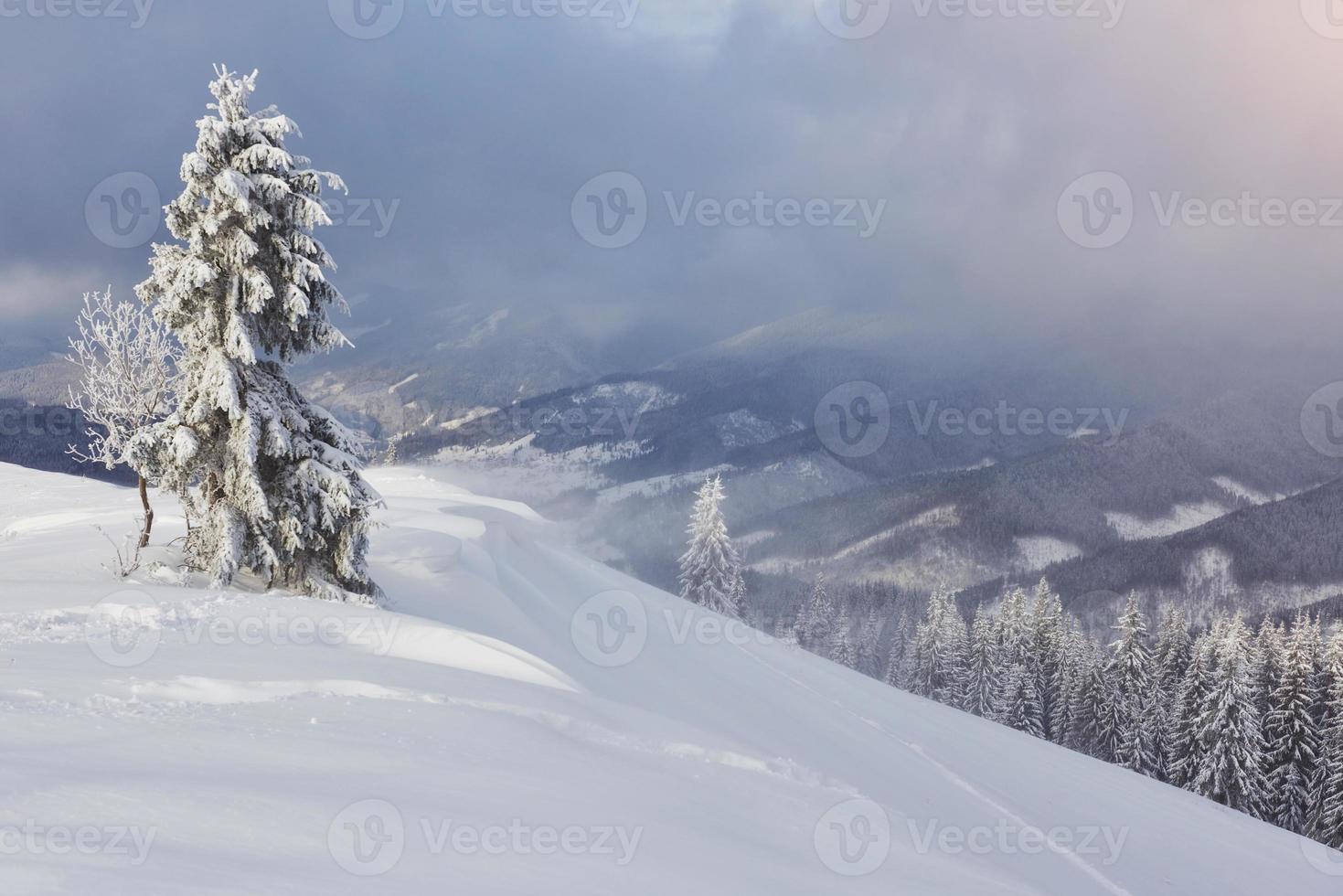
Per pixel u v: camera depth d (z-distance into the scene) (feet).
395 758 21.98
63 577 50.08
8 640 31.76
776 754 40.50
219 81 50.19
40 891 9.89
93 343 58.75
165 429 51.01
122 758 17.65
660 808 22.97
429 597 65.77
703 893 16.62
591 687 48.73
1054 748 77.82
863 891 20.25
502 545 102.68
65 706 22.04
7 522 100.99
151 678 26.86
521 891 14.23
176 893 10.64
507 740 26.73
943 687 215.31
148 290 49.88
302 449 52.90
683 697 56.85
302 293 50.80
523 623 66.18
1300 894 48.57
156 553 57.82
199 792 15.90
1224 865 49.93
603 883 15.69
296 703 27.17
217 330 50.70
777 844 23.07
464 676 36.45
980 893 23.88
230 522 51.16
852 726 62.13
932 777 52.21
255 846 13.52
